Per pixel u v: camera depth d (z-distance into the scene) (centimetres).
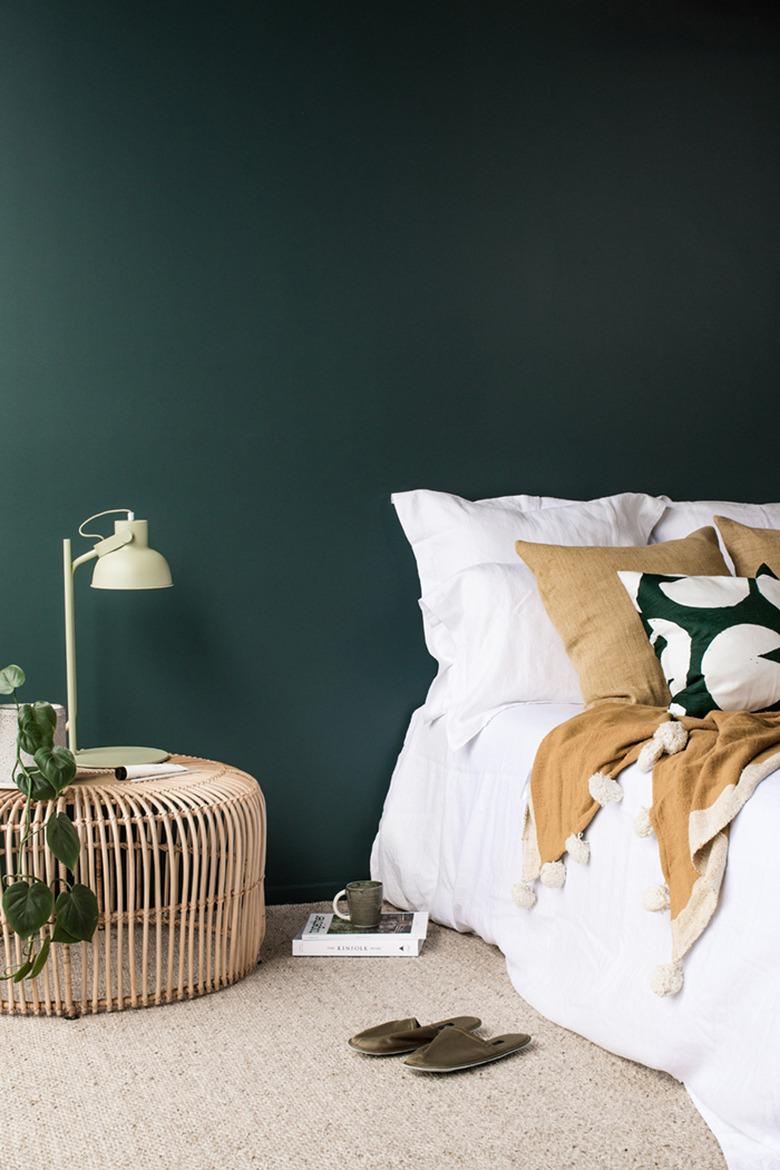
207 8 350
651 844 242
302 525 363
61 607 342
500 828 302
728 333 406
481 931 307
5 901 252
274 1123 221
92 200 341
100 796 278
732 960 215
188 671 354
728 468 407
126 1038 258
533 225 383
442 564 355
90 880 270
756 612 276
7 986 275
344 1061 247
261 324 357
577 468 391
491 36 377
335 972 299
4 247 335
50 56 337
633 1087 236
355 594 369
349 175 364
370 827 372
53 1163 207
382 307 369
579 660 311
